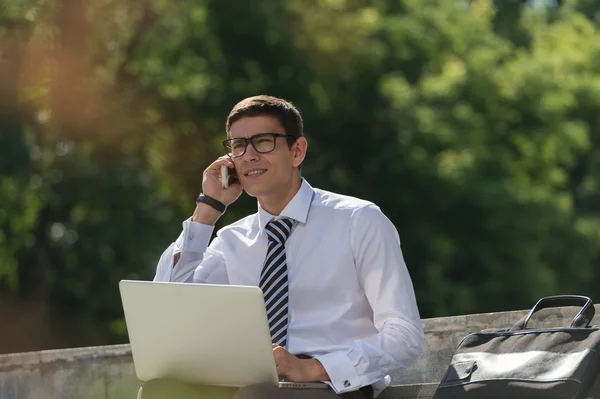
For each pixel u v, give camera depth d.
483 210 36.94
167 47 35.75
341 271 7.61
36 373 9.14
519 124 40.00
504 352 6.74
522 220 37.16
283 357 7.02
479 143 37.97
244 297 6.68
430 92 38.44
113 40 32.38
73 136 31.50
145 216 33.59
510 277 36.91
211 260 8.30
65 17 29.94
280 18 36.16
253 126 7.77
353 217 7.63
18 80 29.11
